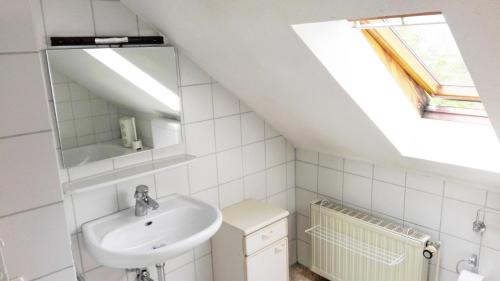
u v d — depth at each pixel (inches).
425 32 65.2
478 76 47.5
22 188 40.1
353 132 78.5
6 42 37.1
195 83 79.2
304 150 104.3
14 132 38.8
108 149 67.3
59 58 59.2
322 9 45.1
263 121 96.0
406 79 74.4
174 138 76.6
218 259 87.8
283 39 54.8
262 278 84.4
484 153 69.7
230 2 51.0
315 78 62.9
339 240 94.1
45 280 43.2
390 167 86.4
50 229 42.7
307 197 107.2
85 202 67.2
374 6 41.9
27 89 38.9
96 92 64.2
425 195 81.7
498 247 73.1
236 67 71.4
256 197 98.5
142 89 69.8
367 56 64.9
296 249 113.0
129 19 67.0
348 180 95.9
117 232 66.9
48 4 57.5
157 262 58.6
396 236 81.5
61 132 61.3
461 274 75.2
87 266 68.9
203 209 73.7
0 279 39.8
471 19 38.6
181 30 66.2
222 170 88.7
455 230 78.6
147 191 70.9
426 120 79.3
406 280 81.4
